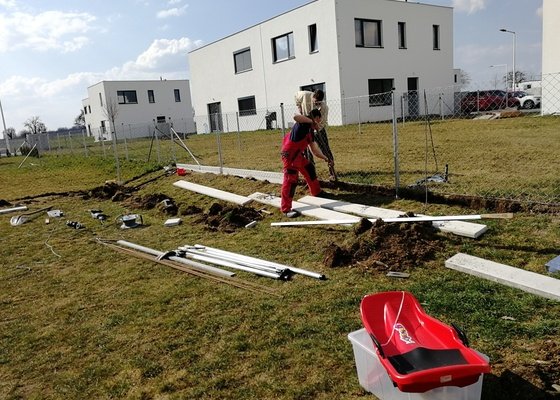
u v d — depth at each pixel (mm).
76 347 3650
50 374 3311
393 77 24266
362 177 8070
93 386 3100
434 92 26062
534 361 2805
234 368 3123
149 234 6918
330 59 22359
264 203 7617
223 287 4559
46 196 11219
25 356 3586
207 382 2990
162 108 42812
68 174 16125
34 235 7434
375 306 2926
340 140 14648
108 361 3393
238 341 3453
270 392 2826
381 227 5031
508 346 3008
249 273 4859
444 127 16016
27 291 4977
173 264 5379
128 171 14289
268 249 5570
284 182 6695
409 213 5504
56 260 6008
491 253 4508
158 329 3791
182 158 14945
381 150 11594
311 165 7203
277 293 4246
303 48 23766
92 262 5805
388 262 4570
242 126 29656
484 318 3373
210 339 3543
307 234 5879
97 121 43375
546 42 16469
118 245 6461
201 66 32062
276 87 26109
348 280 4355
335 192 7523
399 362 2391
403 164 9125
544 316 3330
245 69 28312
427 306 3646
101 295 4672
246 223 6836
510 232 4895
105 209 9117
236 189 9047
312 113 6547
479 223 5203
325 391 2785
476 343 3076
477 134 13102
